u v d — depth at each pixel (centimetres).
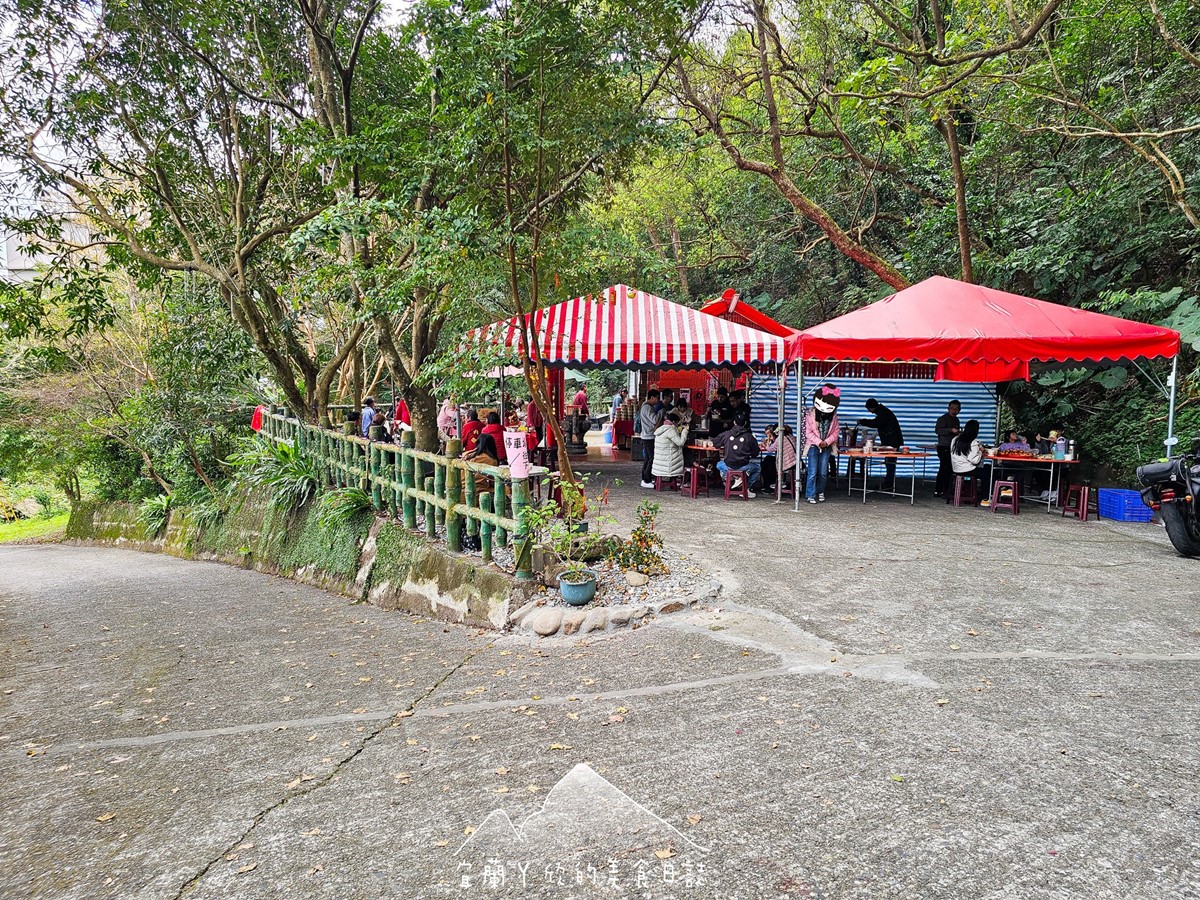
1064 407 1200
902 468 1344
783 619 543
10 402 1758
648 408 1239
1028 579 650
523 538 611
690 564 684
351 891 264
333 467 1038
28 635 774
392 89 1080
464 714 428
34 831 326
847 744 351
